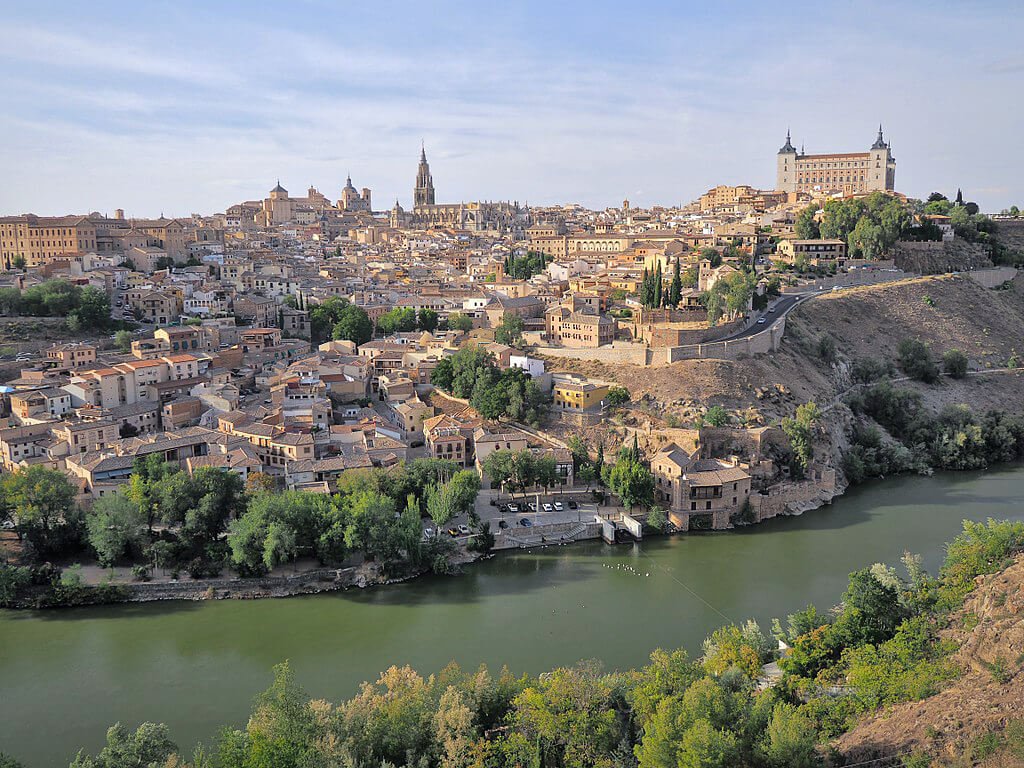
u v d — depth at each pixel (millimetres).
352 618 155625
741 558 183750
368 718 107875
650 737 98812
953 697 99812
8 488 174625
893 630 124938
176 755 102938
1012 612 109500
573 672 117125
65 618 155500
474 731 104812
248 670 137000
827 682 116875
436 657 140375
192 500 176875
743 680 116312
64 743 117625
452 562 179750
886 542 191750
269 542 164500
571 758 103125
